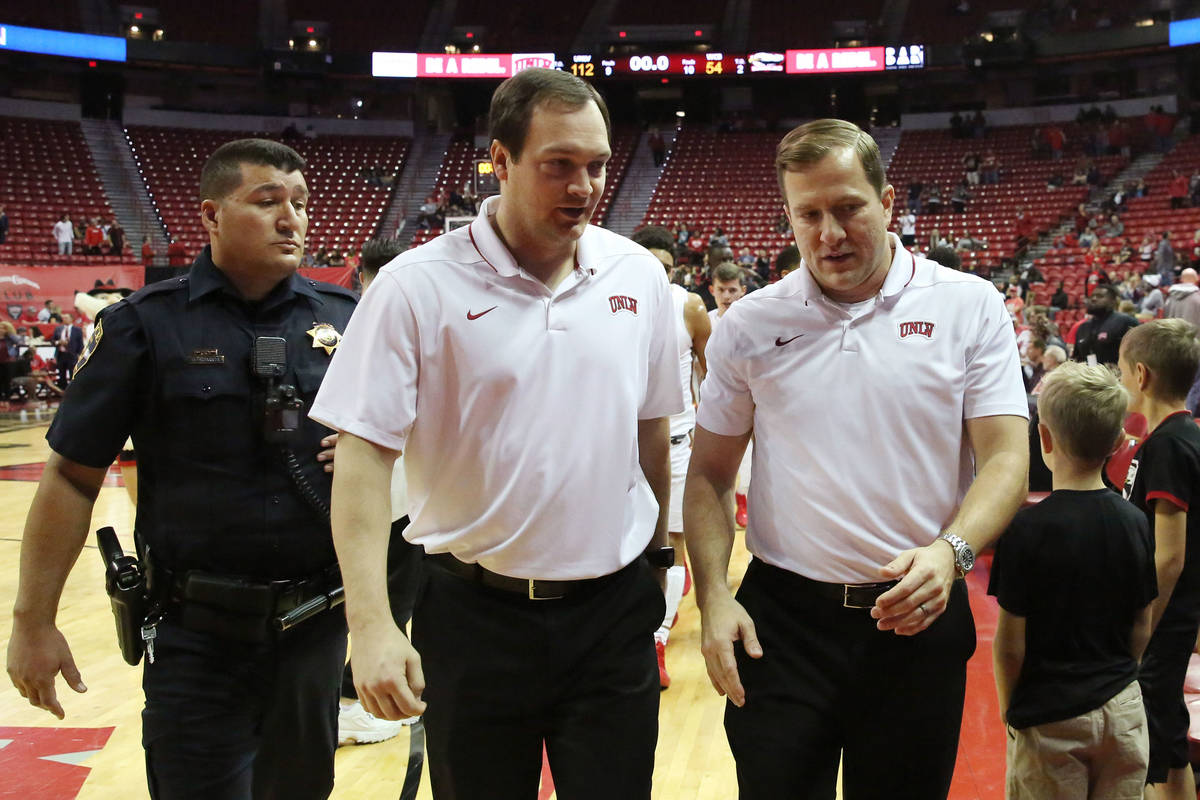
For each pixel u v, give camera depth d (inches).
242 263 81.6
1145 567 82.2
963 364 69.9
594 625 66.9
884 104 1106.7
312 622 82.3
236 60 994.7
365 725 128.8
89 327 610.2
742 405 75.6
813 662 71.2
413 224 913.5
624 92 1123.3
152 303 79.7
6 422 517.7
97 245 794.8
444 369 65.4
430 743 68.7
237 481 79.1
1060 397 83.0
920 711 69.6
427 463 67.8
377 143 1040.2
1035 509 83.5
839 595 70.3
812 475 70.7
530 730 67.9
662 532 75.7
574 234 64.5
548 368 65.7
